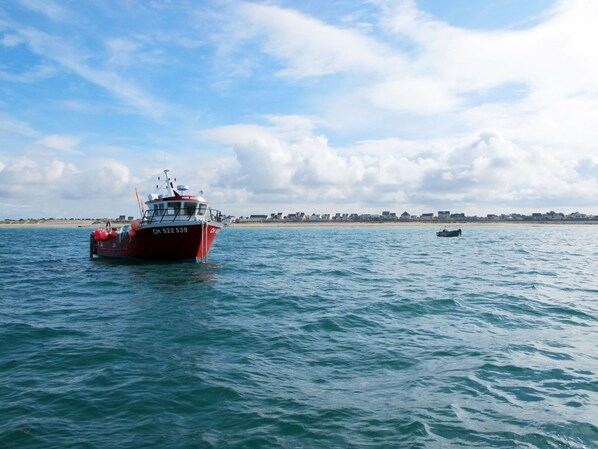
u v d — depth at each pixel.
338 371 10.35
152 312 17.08
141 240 33.19
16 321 15.53
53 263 36.44
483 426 7.64
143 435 7.30
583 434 7.40
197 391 9.09
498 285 23.83
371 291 21.81
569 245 65.50
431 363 10.88
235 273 29.23
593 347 12.20
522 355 11.45
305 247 59.44
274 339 13.05
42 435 7.27
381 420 7.84
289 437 7.23
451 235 93.00
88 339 13.13
